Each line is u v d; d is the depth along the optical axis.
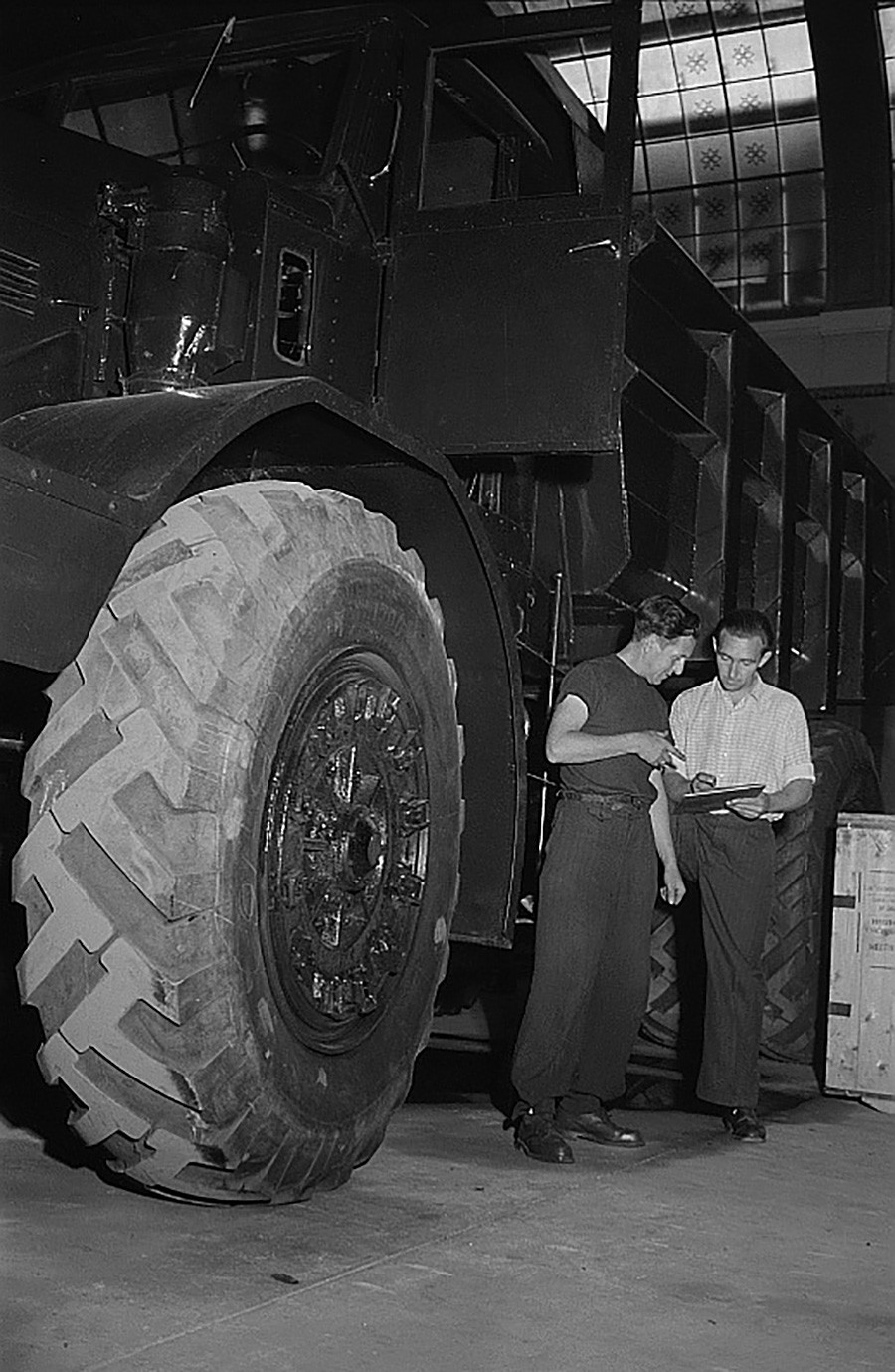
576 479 4.73
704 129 12.62
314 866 3.15
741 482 5.50
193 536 3.04
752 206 12.71
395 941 3.43
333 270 4.02
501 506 4.70
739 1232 3.42
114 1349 2.38
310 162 4.35
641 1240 3.28
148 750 2.83
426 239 4.16
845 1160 4.34
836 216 11.84
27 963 2.87
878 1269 3.21
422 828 3.52
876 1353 2.67
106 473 2.79
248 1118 2.94
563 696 4.31
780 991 5.45
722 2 12.05
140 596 2.94
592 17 4.13
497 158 4.84
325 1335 2.53
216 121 4.47
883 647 7.76
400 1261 2.97
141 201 3.65
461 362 4.10
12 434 2.95
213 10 5.31
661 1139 4.47
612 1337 2.64
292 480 3.79
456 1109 4.71
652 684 4.50
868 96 11.57
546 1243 3.19
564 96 4.86
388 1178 3.65
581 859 4.20
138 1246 2.93
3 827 3.71
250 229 3.79
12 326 3.50
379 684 3.39
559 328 4.05
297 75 4.38
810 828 5.55
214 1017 2.84
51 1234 2.97
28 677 3.08
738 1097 4.56
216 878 2.83
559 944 4.16
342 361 4.06
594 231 4.04
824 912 5.64
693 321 5.11
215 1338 2.47
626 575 4.90
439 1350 2.51
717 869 4.67
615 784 4.26
